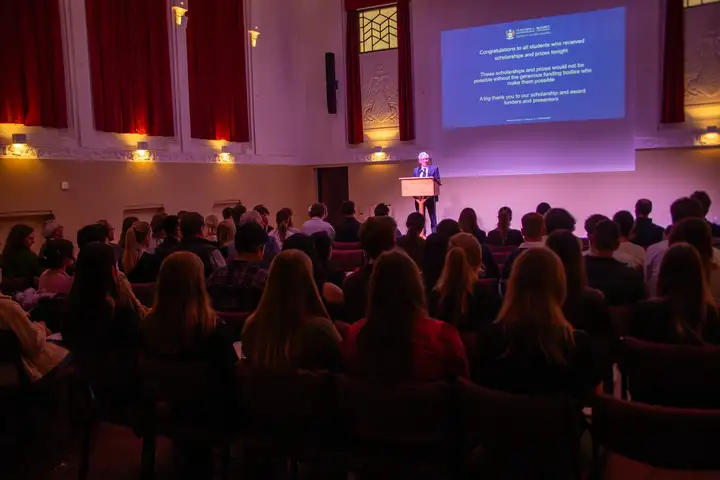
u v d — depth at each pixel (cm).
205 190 949
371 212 1134
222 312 306
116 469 279
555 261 190
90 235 412
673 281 223
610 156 920
